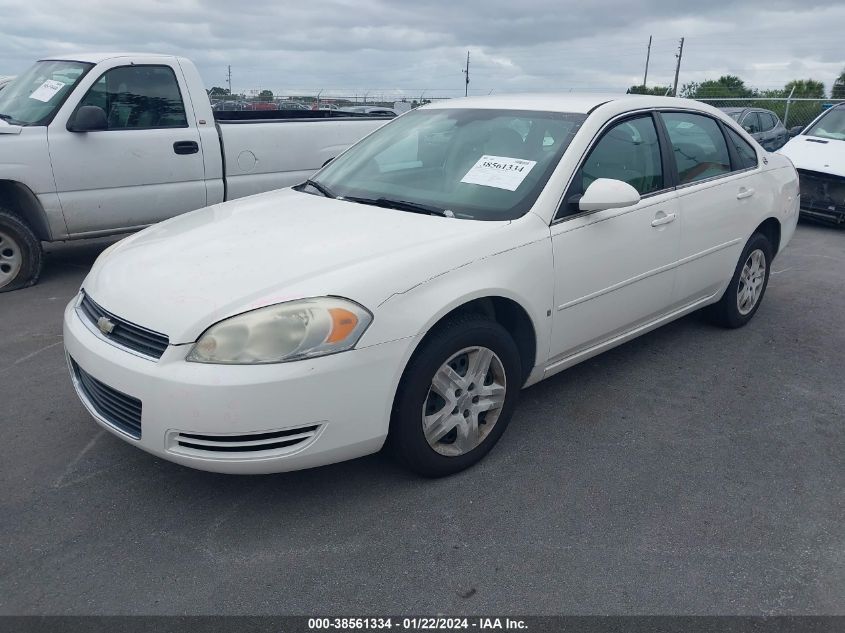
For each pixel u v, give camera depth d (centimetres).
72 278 638
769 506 306
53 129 586
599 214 363
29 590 248
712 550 276
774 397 412
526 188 348
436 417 304
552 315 345
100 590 249
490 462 334
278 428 260
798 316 556
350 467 327
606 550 274
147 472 321
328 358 262
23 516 288
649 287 405
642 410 391
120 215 629
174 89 647
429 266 292
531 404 395
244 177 693
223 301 268
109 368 275
